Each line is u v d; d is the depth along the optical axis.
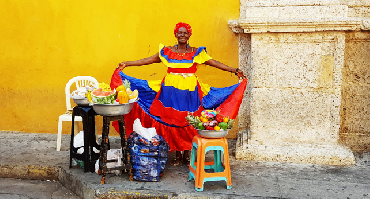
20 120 5.51
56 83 5.39
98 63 5.27
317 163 4.11
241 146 4.38
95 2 5.16
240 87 3.93
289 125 4.33
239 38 4.88
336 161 4.07
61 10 5.25
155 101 4.11
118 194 3.34
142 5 5.05
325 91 4.20
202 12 4.91
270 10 4.27
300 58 4.20
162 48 3.99
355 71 4.56
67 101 4.67
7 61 5.46
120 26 5.14
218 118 3.38
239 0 4.81
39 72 5.41
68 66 5.34
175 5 4.97
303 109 4.27
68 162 4.16
